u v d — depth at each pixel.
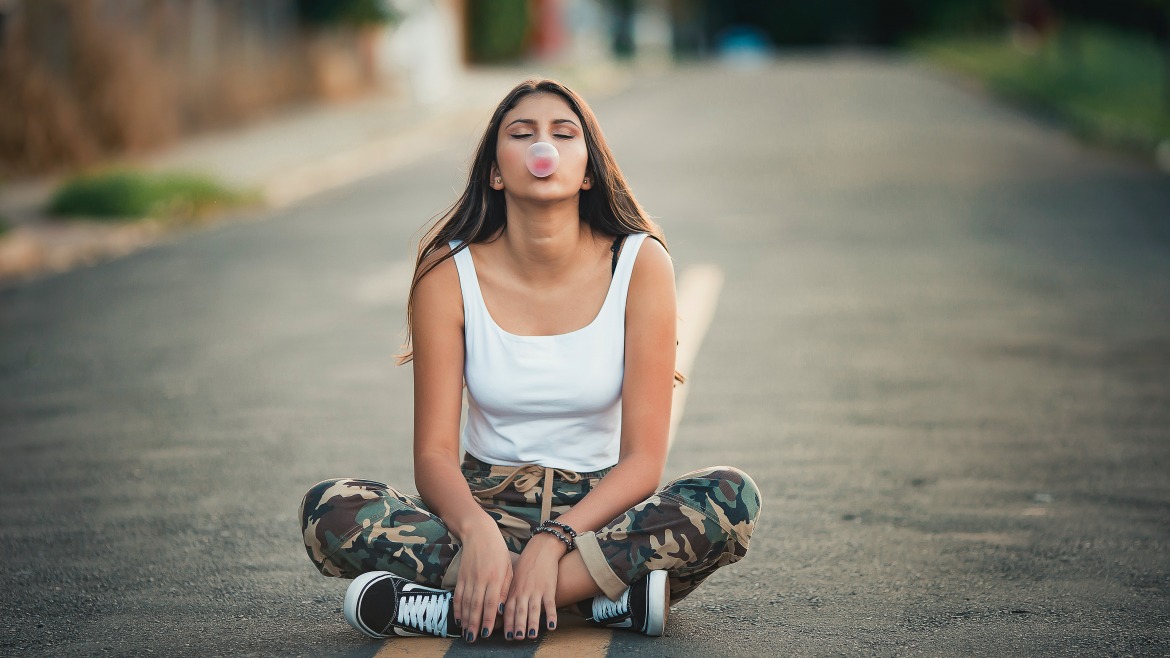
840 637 3.57
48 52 18.80
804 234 11.93
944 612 3.77
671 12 70.31
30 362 7.64
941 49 53.66
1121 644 3.52
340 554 3.46
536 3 50.22
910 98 29.89
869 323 8.27
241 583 4.09
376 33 31.80
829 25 75.50
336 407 6.46
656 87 36.28
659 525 3.39
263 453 5.66
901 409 6.27
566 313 3.60
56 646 3.57
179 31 22.66
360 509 3.46
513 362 3.57
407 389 6.82
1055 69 31.80
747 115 26.00
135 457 5.63
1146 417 6.07
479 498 3.61
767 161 18.06
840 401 6.43
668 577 3.52
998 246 11.12
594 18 55.41
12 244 11.55
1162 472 5.22
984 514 4.71
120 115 19.33
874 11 75.06
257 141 21.50
